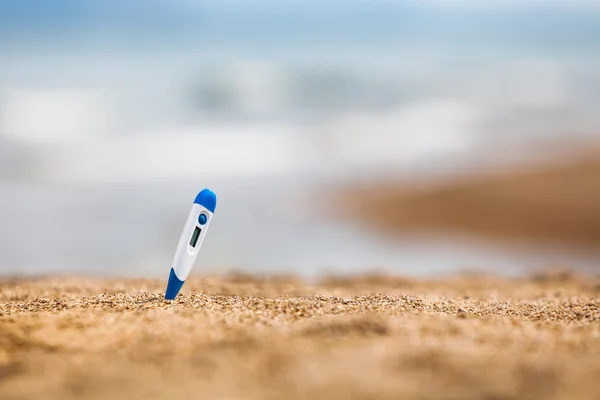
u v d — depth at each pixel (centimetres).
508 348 92
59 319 100
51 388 84
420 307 110
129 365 88
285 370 85
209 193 109
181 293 118
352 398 81
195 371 86
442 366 86
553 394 82
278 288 137
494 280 159
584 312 109
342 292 133
